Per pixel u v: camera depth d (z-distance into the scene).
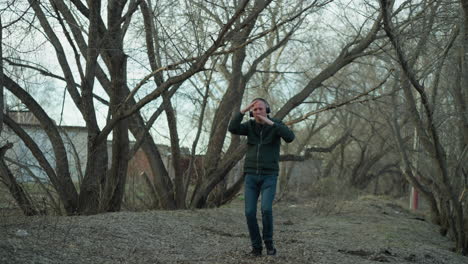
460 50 10.75
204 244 8.20
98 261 6.31
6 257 5.73
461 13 10.26
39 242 6.59
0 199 10.13
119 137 11.59
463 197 11.55
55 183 11.38
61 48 11.84
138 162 15.95
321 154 33.41
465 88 11.01
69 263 6.01
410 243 10.84
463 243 11.40
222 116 15.00
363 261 8.12
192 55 11.26
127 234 7.97
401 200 29.84
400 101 15.45
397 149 16.88
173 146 13.50
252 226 7.00
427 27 10.63
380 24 10.15
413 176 15.84
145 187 14.73
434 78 11.51
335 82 20.53
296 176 33.91
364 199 24.05
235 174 23.66
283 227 12.20
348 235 11.15
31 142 11.36
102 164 11.77
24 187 11.25
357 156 34.34
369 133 28.16
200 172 14.99
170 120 13.33
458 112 11.48
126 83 12.45
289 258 7.35
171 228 9.09
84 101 11.38
